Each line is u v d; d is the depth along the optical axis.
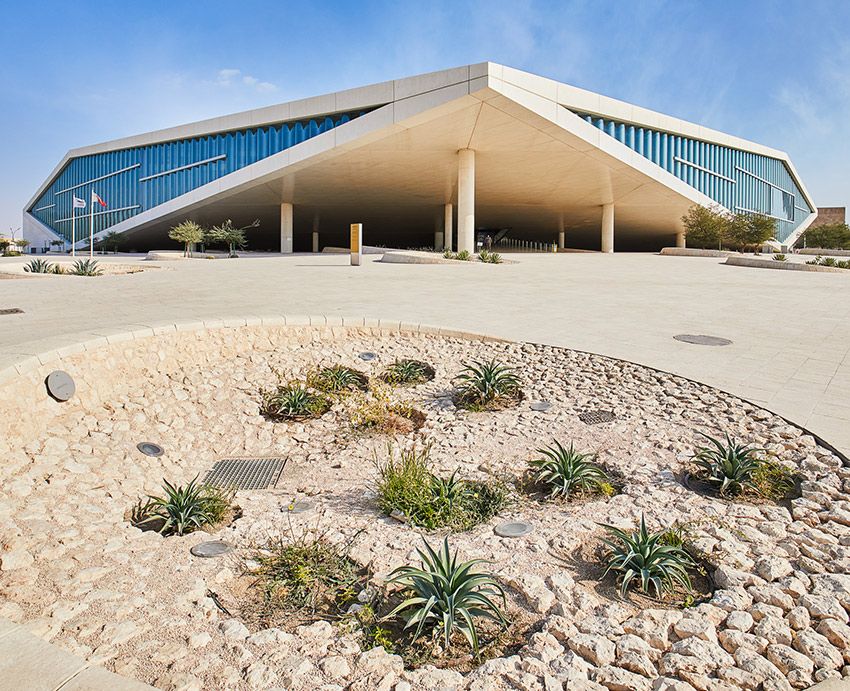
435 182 35.84
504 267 23.48
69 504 4.29
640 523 3.96
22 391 5.15
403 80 26.61
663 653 2.70
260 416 6.59
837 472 4.61
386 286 15.80
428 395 7.14
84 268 19.30
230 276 18.48
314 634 2.86
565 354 8.45
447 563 3.10
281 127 33.91
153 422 6.10
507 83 24.61
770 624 2.83
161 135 40.06
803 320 11.35
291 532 4.04
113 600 3.10
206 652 2.69
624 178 34.81
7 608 2.96
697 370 7.54
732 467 4.45
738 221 36.88
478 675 2.53
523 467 5.04
